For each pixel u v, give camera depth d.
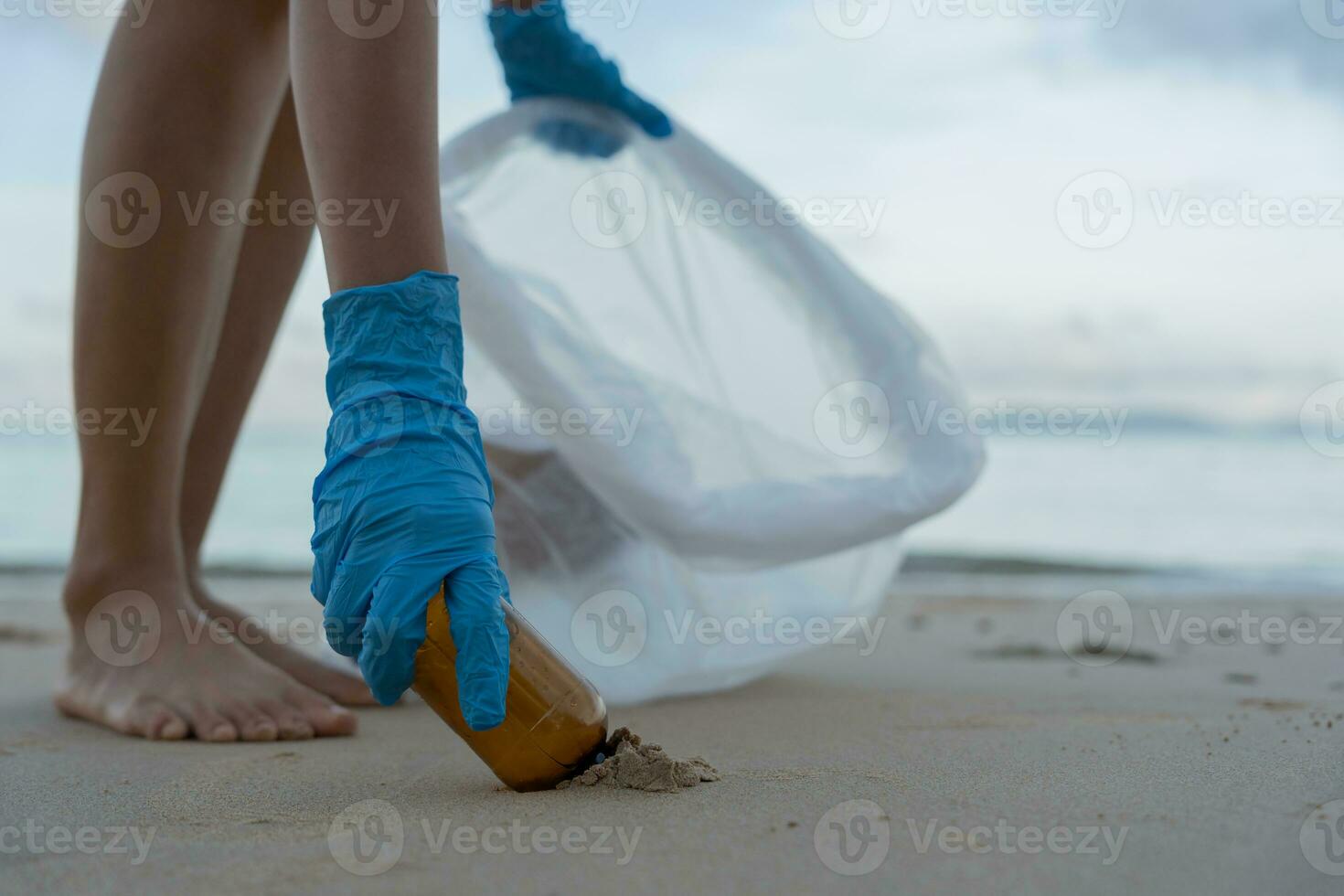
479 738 1.00
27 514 7.45
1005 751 1.25
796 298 1.77
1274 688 1.86
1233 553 5.79
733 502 1.60
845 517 1.61
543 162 1.75
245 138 1.52
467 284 1.55
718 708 1.63
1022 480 10.34
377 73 1.02
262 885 0.79
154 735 1.46
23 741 1.45
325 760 1.30
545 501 1.72
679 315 1.74
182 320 1.52
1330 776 1.09
